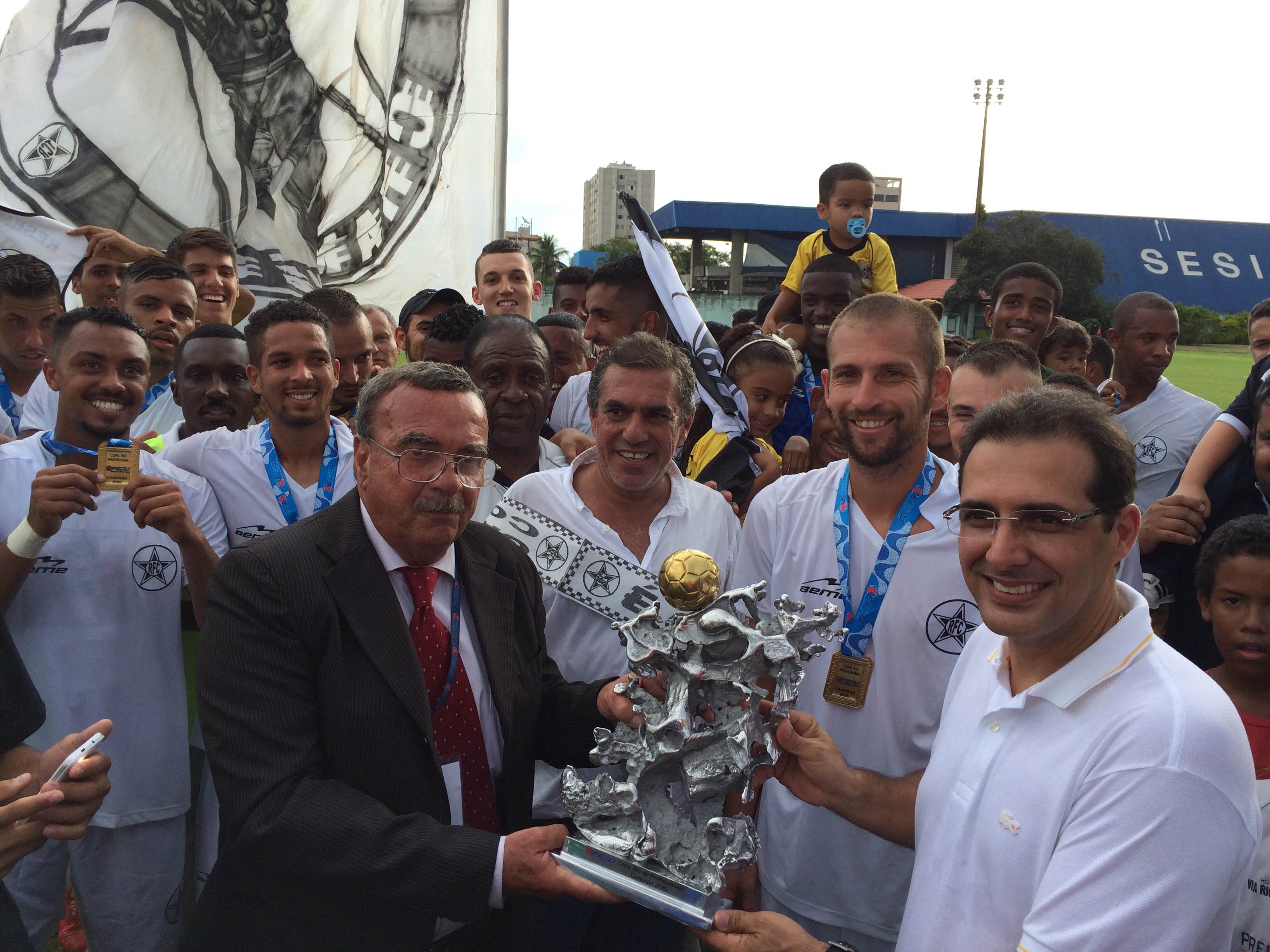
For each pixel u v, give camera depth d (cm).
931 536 253
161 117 689
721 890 191
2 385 455
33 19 662
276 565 201
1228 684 262
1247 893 228
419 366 208
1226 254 2811
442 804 204
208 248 508
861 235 561
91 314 312
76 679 295
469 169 787
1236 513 321
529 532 277
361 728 196
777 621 200
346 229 759
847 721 255
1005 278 494
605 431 266
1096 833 147
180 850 318
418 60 762
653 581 269
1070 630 165
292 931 199
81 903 307
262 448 338
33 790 197
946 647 251
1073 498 156
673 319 363
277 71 721
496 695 217
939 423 389
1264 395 297
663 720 193
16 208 662
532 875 189
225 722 193
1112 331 482
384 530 208
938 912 174
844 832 254
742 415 358
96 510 287
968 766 175
